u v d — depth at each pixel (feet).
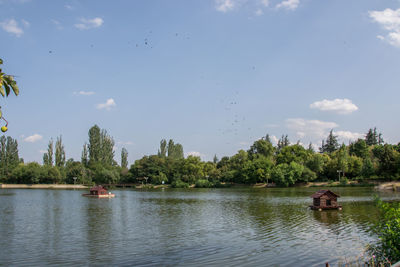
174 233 92.48
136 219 122.72
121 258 66.23
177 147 615.16
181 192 333.01
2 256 68.54
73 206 177.88
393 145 415.03
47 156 524.11
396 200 171.32
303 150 450.30
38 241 82.89
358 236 83.05
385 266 47.57
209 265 60.85
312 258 64.08
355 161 395.75
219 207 164.55
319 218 114.93
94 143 514.68
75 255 68.80
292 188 359.46
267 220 114.11
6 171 491.31
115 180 488.85
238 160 489.67
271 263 61.41
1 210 157.69
